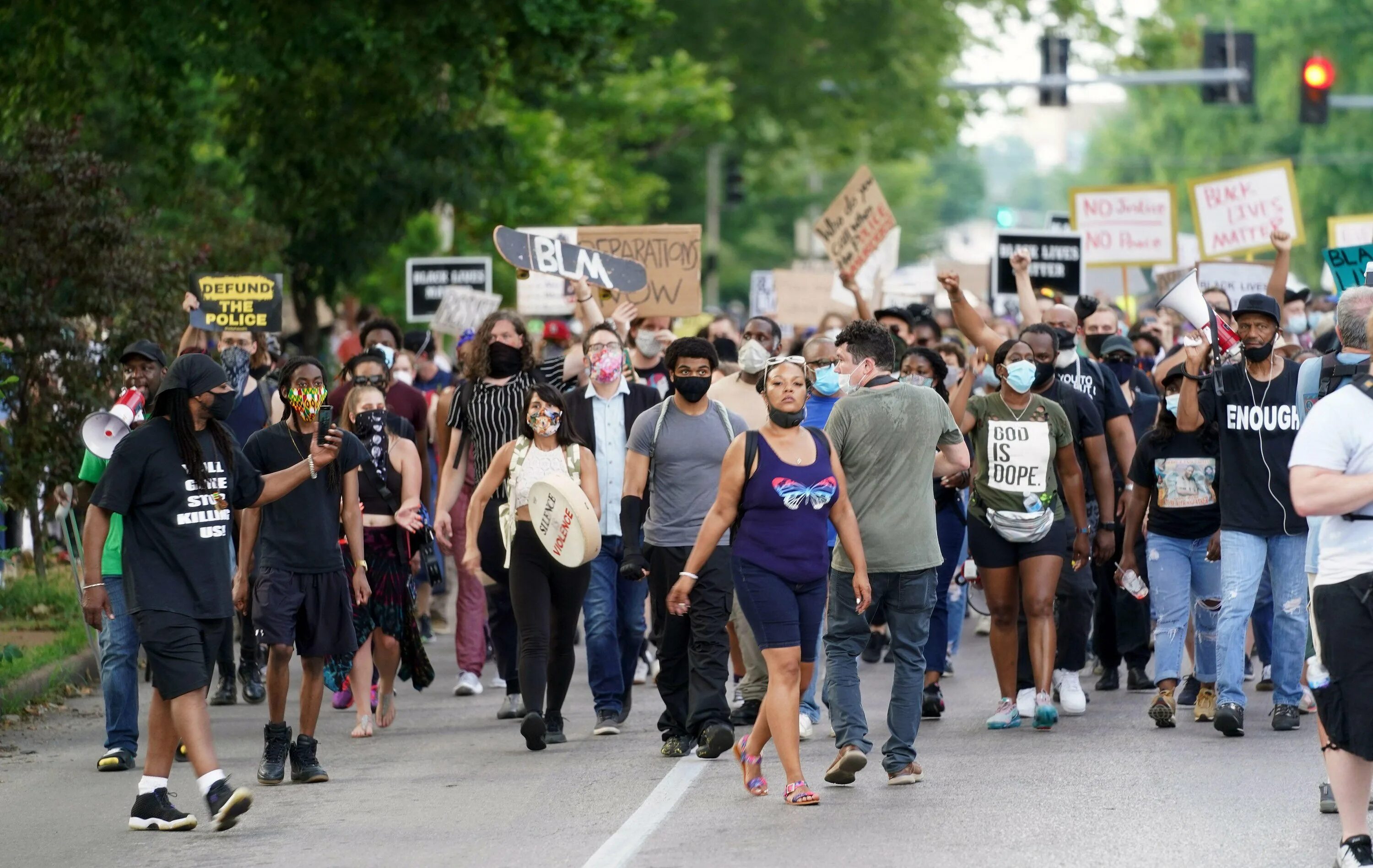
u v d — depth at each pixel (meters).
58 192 41.84
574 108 112.19
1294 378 27.95
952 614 37.06
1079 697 31.66
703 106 117.00
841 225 50.03
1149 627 34.84
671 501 27.98
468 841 22.36
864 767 24.55
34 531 45.31
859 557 24.14
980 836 21.64
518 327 32.66
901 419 25.05
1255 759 26.41
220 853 22.28
